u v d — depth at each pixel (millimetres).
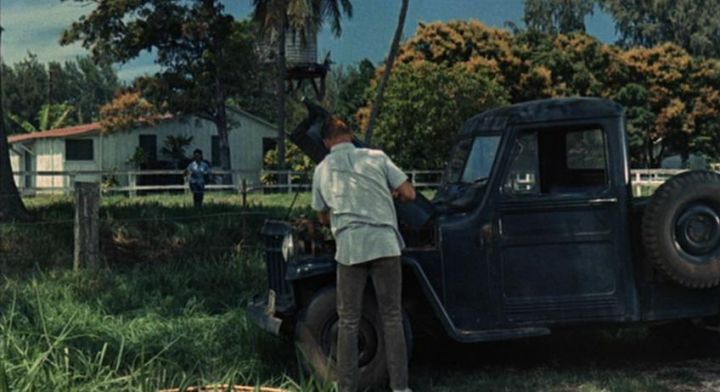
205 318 7188
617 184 5859
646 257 5812
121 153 35062
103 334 6371
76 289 8227
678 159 50375
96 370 4918
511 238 5832
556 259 5840
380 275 5055
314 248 5836
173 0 32938
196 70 33938
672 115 44344
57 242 10594
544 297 5824
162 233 11320
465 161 6328
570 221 5855
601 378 5895
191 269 9352
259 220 12117
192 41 33750
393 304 5082
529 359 6562
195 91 33312
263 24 32438
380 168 5133
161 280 8742
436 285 5793
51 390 4391
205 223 11805
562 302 5824
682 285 5766
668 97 44969
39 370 4477
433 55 40125
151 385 4703
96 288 8320
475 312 5801
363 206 5059
